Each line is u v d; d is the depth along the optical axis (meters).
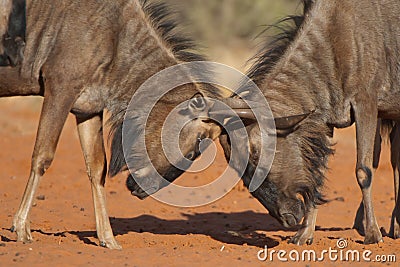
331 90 33.28
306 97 32.78
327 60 33.25
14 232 32.59
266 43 33.59
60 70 31.55
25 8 31.81
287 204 31.97
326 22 33.50
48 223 36.97
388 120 37.00
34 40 32.03
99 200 32.50
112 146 32.66
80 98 32.00
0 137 59.69
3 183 46.03
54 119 31.47
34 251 29.69
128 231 36.09
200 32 74.56
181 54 32.69
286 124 31.69
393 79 34.12
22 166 50.38
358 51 33.28
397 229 35.59
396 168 36.69
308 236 33.53
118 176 48.62
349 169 51.69
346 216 40.53
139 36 32.38
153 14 32.88
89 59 31.73
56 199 42.56
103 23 31.94
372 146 33.50
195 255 29.94
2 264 27.94
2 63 31.83
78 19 31.80
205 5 80.00
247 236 35.59
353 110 33.50
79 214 39.22
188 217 40.03
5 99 72.88
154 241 33.41
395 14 34.09
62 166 51.06
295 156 32.34
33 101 72.94
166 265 28.38
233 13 80.62
